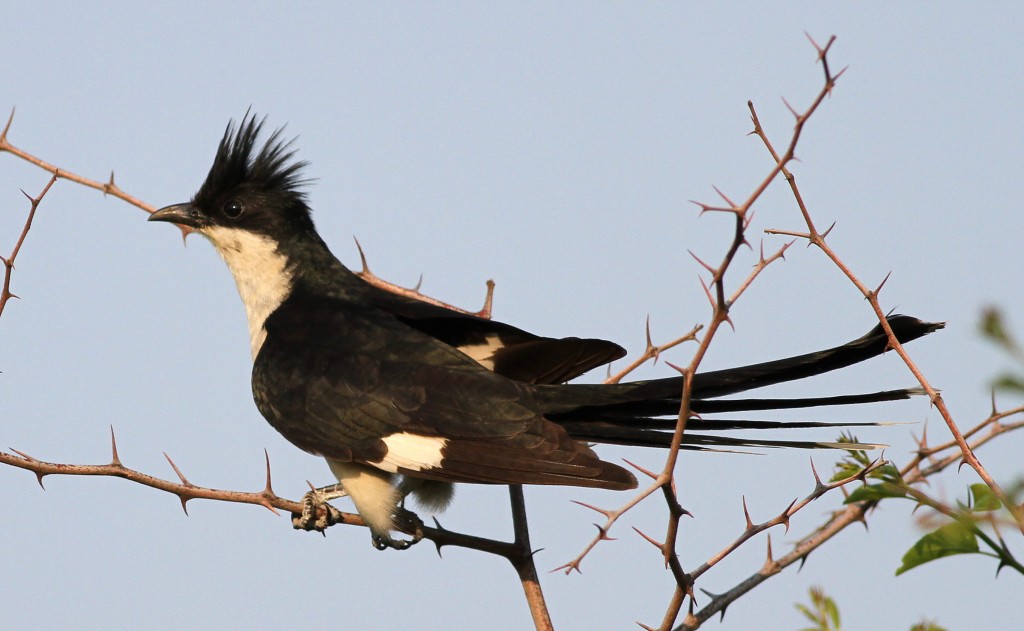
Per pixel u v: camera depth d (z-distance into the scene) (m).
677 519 7.23
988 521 6.22
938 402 7.64
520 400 9.89
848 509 9.24
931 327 8.62
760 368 9.77
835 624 7.11
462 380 10.12
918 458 9.10
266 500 8.80
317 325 11.24
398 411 10.03
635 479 8.64
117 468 8.59
